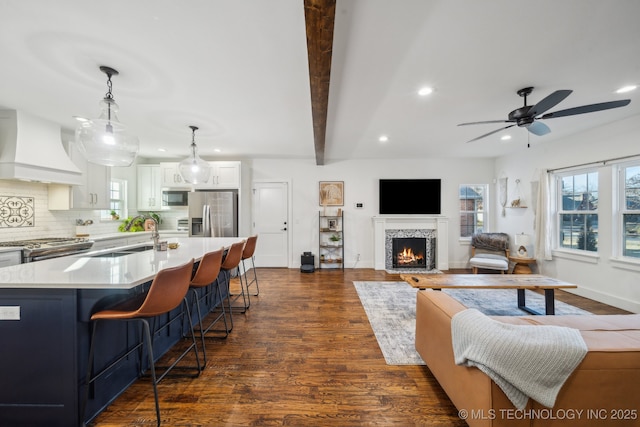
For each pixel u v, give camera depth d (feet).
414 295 12.46
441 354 5.30
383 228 17.83
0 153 9.23
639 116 9.73
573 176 12.68
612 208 10.69
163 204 17.12
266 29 5.16
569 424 3.67
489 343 3.80
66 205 11.85
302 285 14.19
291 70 6.68
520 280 9.53
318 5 3.92
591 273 11.50
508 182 16.70
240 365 6.78
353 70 6.73
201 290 9.68
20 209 10.82
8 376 4.81
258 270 17.72
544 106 6.77
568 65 6.51
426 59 6.26
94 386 5.10
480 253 16.58
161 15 4.76
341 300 11.78
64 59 6.16
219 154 16.67
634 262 9.90
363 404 5.41
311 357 7.14
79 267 5.85
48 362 4.78
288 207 18.43
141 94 7.98
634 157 9.89
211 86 7.49
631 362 3.66
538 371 3.55
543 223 13.38
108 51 5.86
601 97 8.29
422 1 4.49
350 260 18.43
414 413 5.16
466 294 12.50
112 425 4.87
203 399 5.54
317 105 7.64
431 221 17.93
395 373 6.44
